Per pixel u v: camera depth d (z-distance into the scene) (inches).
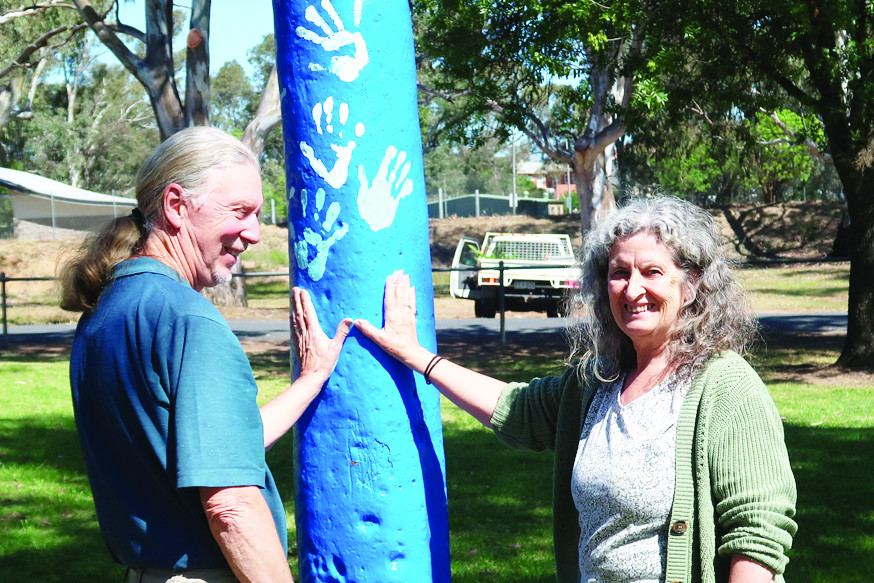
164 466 71.1
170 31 751.7
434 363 92.4
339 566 90.8
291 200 93.7
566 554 92.8
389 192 91.2
